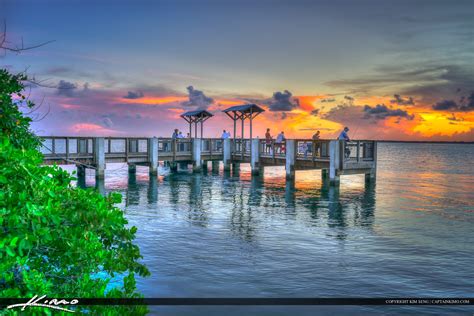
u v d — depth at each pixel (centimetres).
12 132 507
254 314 609
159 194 1898
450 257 904
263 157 2672
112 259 345
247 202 1683
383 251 950
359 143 2253
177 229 1153
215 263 846
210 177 2723
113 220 327
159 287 704
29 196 257
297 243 1016
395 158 6106
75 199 331
